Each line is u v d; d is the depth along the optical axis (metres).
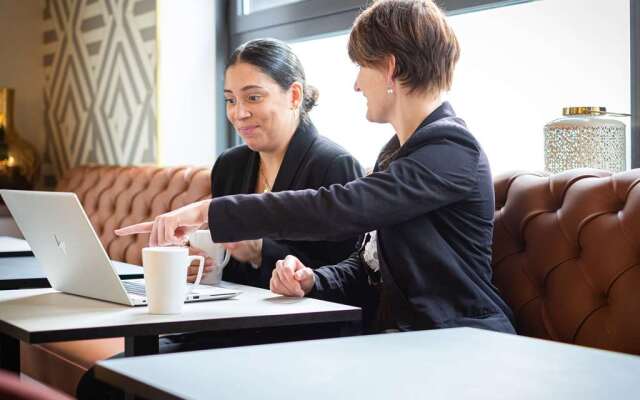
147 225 1.60
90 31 4.59
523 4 2.65
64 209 1.54
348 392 0.79
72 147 4.85
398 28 1.74
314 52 3.55
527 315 1.84
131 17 4.15
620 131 2.13
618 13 2.38
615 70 2.39
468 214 1.68
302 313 1.46
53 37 5.04
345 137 3.43
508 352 0.99
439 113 1.74
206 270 1.87
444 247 1.65
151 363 0.90
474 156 1.68
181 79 3.92
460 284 1.63
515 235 1.92
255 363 0.91
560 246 1.80
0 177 4.66
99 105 4.52
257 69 2.25
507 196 1.99
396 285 1.66
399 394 0.78
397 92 1.77
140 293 1.68
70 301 1.59
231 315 1.42
